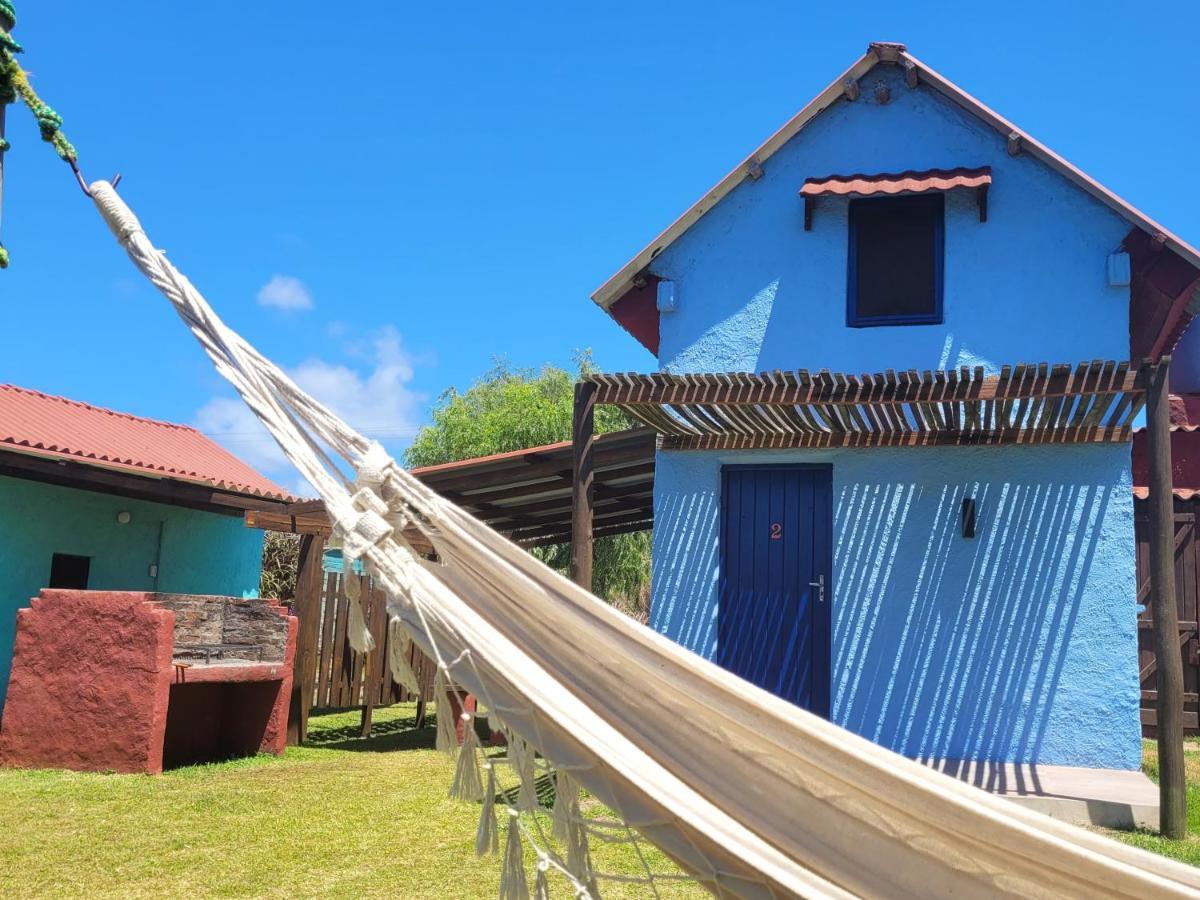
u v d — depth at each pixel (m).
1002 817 2.20
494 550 2.74
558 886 5.07
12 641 11.30
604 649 2.64
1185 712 11.34
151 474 12.63
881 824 2.37
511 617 2.79
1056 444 8.38
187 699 9.09
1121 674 8.05
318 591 10.57
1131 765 7.94
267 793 7.38
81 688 8.38
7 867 5.36
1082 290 8.55
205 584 14.42
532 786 2.51
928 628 8.48
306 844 5.86
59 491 11.98
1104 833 6.50
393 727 11.63
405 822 6.42
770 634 8.92
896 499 8.67
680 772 2.54
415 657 11.32
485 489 10.84
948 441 8.56
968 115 8.95
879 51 9.02
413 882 5.09
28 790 7.43
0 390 13.38
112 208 3.05
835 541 8.77
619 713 2.64
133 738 8.21
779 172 9.36
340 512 2.76
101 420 14.43
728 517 9.20
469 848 5.75
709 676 2.47
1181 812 6.38
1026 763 8.13
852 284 9.12
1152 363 6.66
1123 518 8.18
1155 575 6.61
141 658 8.27
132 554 13.09
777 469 9.14
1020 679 8.23
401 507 2.87
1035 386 6.79
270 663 9.41
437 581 2.71
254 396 2.89
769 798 2.48
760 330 9.24
